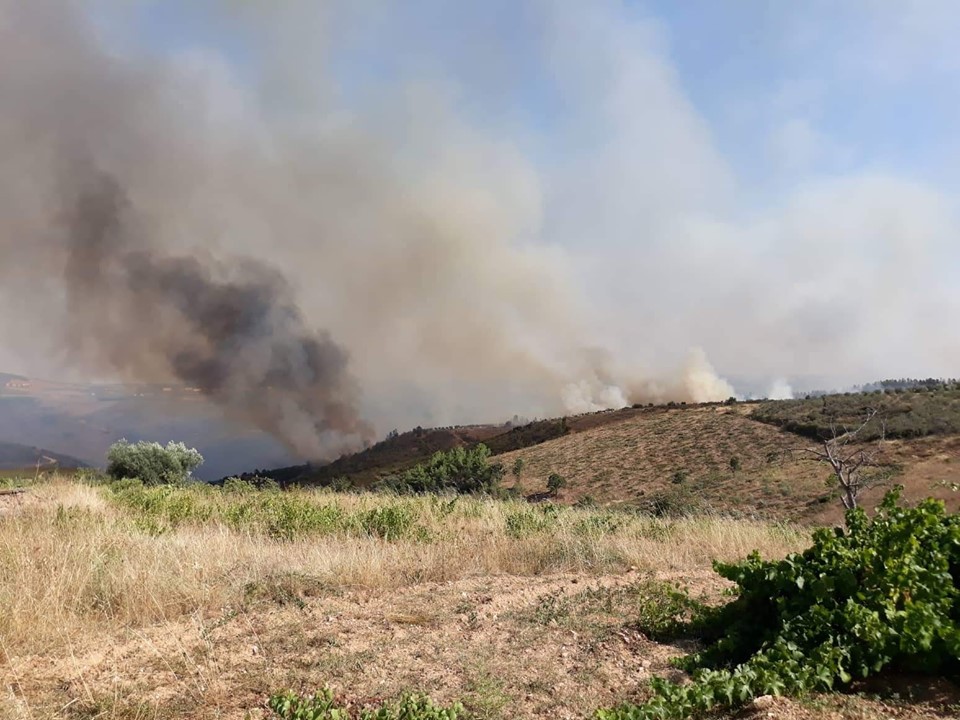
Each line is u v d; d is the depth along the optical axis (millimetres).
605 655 4516
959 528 4293
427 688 3832
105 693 3631
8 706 3312
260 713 3396
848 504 15742
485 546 8578
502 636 4910
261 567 6703
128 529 8305
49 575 5461
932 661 3543
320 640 4648
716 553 8523
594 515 12289
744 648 4391
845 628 3850
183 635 4684
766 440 56406
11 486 14445
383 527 9922
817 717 3078
